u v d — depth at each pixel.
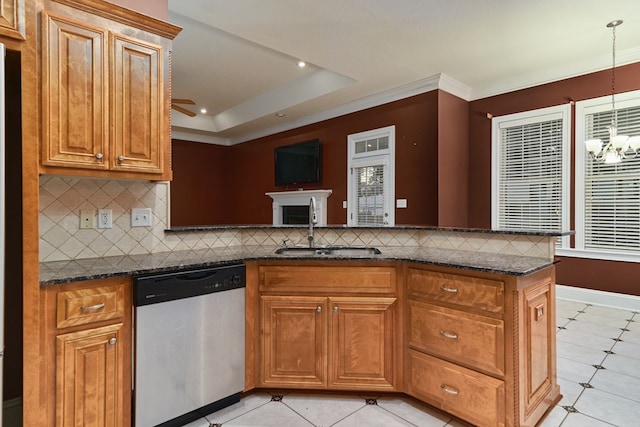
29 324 1.44
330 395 2.20
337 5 2.98
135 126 1.91
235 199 8.22
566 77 4.23
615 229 3.97
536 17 3.16
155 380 1.75
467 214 5.05
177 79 5.33
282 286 2.14
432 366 1.98
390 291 2.12
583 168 4.14
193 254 2.24
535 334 1.85
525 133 4.59
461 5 2.97
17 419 1.84
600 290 4.08
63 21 1.67
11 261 1.83
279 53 4.41
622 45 3.69
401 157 4.94
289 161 6.61
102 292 1.62
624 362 2.65
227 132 7.59
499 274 1.72
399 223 4.98
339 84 4.87
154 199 2.29
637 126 3.79
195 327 1.88
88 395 1.57
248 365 2.13
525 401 1.74
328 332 2.13
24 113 1.49
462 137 4.94
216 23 3.28
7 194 1.81
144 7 2.22
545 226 4.44
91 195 2.05
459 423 1.91
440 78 4.49
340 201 5.79
